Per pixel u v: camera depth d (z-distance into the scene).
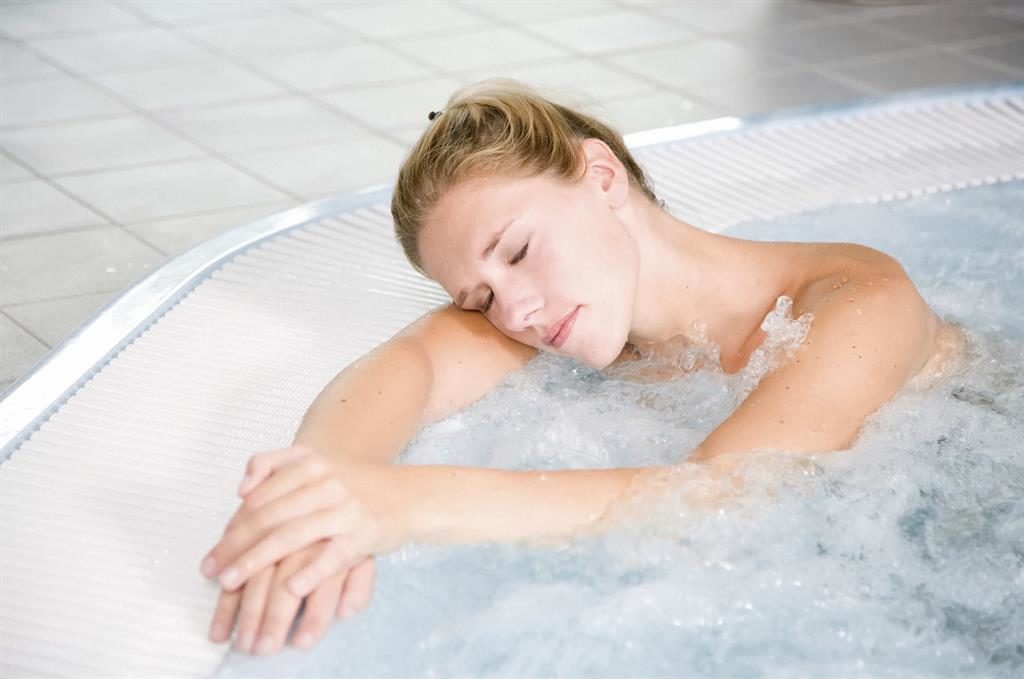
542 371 1.42
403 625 1.02
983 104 2.34
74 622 1.01
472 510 1.08
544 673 0.97
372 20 3.57
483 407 1.37
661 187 1.99
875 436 1.22
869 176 2.04
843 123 2.27
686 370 1.41
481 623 1.02
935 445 1.25
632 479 1.13
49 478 1.22
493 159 1.25
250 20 3.57
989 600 1.07
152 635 1.00
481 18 3.59
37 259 2.10
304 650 0.98
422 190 1.27
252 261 1.73
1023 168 2.07
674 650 1.00
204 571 1.03
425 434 1.32
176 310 1.58
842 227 1.86
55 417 1.33
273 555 1.00
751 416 1.18
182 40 3.39
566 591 1.06
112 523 1.14
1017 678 0.98
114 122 2.78
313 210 1.91
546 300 1.25
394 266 1.73
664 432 1.32
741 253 1.40
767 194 1.98
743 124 2.25
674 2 3.76
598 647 1.00
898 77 3.07
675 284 1.38
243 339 1.50
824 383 1.21
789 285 1.37
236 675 0.96
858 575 1.08
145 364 1.44
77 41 3.37
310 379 1.41
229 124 2.77
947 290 1.65
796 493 1.14
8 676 0.95
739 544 1.10
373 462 1.09
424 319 1.40
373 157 2.58
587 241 1.27
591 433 1.32
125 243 2.16
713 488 1.13
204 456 1.25
